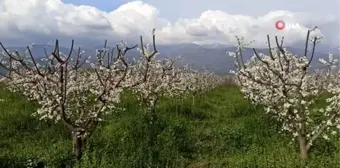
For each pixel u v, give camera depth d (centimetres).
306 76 1210
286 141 1375
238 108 2111
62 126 1567
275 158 1153
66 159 1175
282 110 1262
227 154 1342
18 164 1155
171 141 1370
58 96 1145
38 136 1485
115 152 1252
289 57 1230
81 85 1391
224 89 4294
